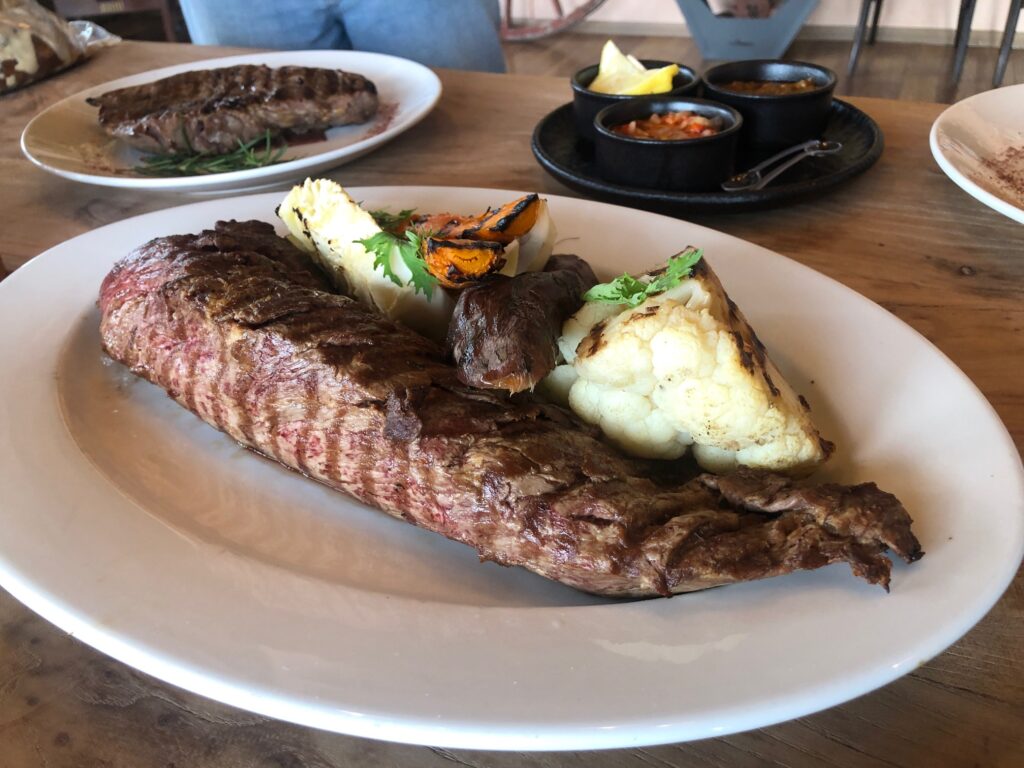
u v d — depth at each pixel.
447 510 0.24
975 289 0.35
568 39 1.51
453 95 0.58
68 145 0.50
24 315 0.34
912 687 0.20
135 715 0.21
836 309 0.31
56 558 0.22
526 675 0.19
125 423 0.31
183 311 0.29
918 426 0.25
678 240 0.36
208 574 0.22
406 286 0.31
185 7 0.82
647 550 0.21
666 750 0.20
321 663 0.19
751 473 0.24
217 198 0.46
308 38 0.78
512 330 0.26
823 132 0.48
